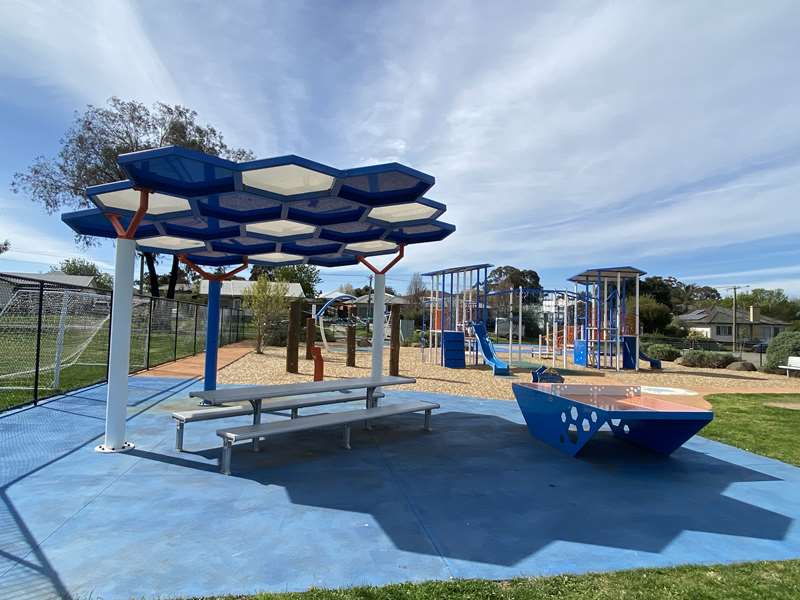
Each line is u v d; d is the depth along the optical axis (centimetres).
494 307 5094
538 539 367
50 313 1324
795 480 534
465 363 1852
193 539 348
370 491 461
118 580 289
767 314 7012
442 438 689
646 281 6284
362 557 329
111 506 402
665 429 627
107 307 1496
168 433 648
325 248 914
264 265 1027
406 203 581
